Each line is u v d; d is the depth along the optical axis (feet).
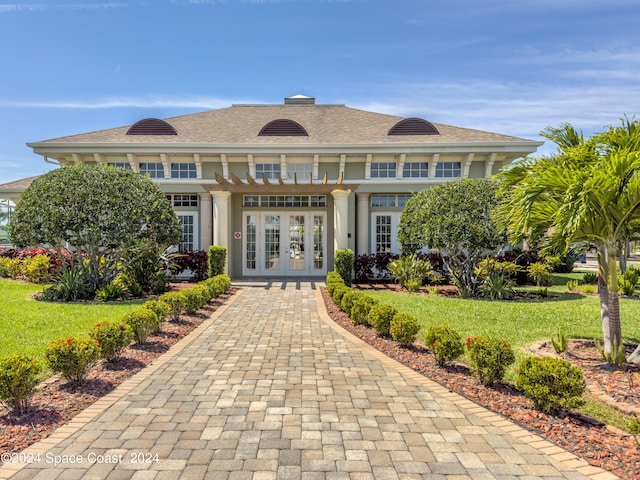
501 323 25.95
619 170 15.83
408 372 17.12
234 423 12.36
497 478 9.61
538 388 12.94
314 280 49.03
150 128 54.03
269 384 15.71
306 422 12.46
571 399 12.59
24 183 59.77
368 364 18.22
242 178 52.95
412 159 52.21
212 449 10.84
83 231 33.60
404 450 10.87
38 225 32.96
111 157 51.62
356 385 15.64
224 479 9.51
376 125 57.93
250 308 32.04
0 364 12.65
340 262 43.37
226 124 58.44
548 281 47.14
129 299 35.09
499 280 37.24
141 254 37.47
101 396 14.38
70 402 13.71
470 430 12.01
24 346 19.97
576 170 16.83
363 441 11.34
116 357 17.94
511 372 17.02
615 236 17.80
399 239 43.01
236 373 16.96
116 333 17.74
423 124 54.54
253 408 13.47
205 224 52.16
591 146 18.08
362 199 52.65
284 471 9.84
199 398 14.28
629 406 13.28
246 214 53.11
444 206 35.99
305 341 22.21
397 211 53.42
